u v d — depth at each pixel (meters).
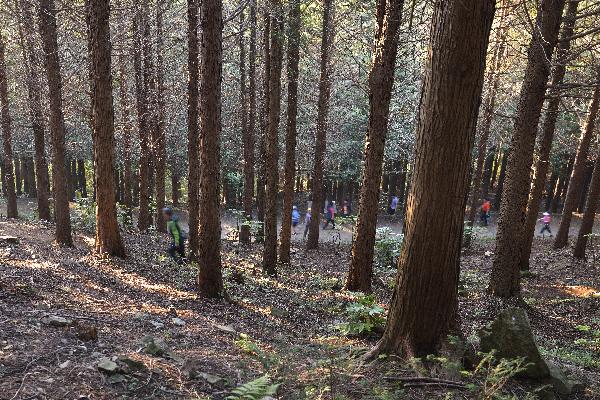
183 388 4.11
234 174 29.16
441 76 4.45
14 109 25.17
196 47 13.75
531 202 14.77
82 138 29.89
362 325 6.99
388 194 32.44
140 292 8.52
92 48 10.13
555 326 9.65
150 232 19.83
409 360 4.71
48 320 5.12
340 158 29.06
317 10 17.19
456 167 4.63
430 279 4.93
